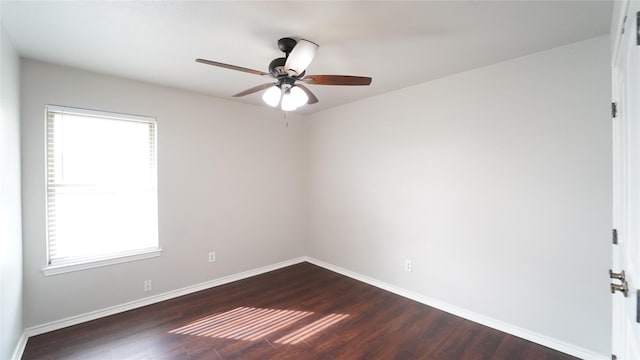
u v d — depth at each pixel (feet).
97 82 8.35
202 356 6.68
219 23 5.73
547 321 6.98
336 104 12.12
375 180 10.94
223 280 11.21
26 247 7.27
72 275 7.99
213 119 10.89
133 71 8.26
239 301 9.62
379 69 8.21
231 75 8.62
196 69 8.14
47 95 7.58
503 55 7.23
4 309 5.69
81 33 6.07
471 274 8.29
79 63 7.65
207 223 10.77
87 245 8.38
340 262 12.48
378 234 10.87
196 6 5.15
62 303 7.82
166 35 6.21
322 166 13.28
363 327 7.94
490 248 7.90
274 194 12.94
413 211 9.71
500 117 7.67
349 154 11.95
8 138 6.03
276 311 8.90
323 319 8.39
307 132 14.08
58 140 7.88
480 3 5.07
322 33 6.15
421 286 9.53
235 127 11.55
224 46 6.75
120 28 5.89
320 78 6.27
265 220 12.60
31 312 7.34
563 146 6.70
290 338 7.41
